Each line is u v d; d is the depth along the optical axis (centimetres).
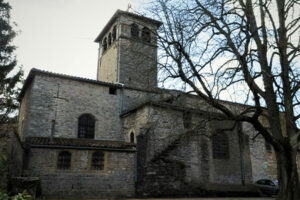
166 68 1066
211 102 997
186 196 1653
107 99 2234
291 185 895
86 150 1542
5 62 2188
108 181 1536
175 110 1959
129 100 2320
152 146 1758
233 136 2227
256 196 1988
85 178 1490
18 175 1327
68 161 1491
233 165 2130
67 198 1412
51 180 1412
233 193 1905
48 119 1941
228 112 1001
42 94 1970
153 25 1159
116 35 2727
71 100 2073
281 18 1085
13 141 1262
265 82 1061
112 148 1593
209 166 1998
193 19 1062
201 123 1109
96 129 2111
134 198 1520
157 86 1132
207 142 1989
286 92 1016
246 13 1057
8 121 1548
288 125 1001
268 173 2412
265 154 2461
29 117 1883
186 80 1031
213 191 1789
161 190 1590
